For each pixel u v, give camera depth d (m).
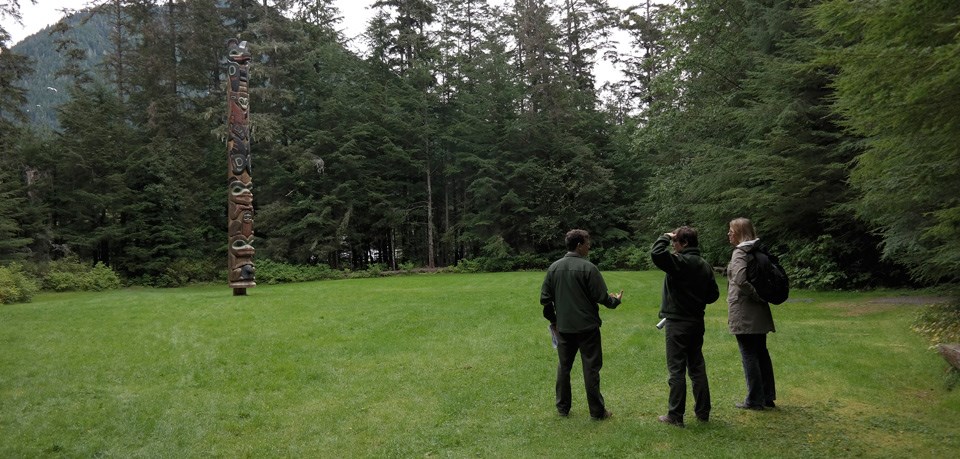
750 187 15.98
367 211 31.75
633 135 21.70
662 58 19.34
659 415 5.11
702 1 17.56
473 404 5.73
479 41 34.88
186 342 8.62
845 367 6.48
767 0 16.20
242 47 15.66
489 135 31.89
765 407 5.20
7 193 22.64
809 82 13.98
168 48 31.48
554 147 31.80
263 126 27.58
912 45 4.98
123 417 5.53
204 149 32.31
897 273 13.73
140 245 27.84
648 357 7.35
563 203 31.23
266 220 29.05
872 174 7.11
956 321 7.85
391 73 32.47
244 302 12.73
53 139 28.27
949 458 4.02
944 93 4.70
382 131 30.53
